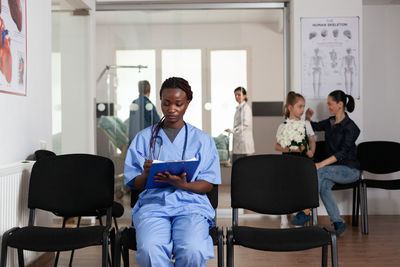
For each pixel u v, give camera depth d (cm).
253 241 199
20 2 276
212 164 218
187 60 472
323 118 443
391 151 409
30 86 295
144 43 472
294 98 387
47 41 326
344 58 443
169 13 473
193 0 465
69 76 454
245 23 638
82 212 240
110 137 466
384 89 479
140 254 185
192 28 472
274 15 580
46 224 298
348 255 315
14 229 214
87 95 453
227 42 473
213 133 473
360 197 399
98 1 461
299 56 445
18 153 275
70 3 426
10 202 238
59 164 242
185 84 214
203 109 472
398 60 477
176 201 205
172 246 191
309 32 444
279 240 200
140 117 468
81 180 240
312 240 200
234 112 472
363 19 477
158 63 472
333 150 395
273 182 235
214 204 221
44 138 320
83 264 297
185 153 213
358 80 442
